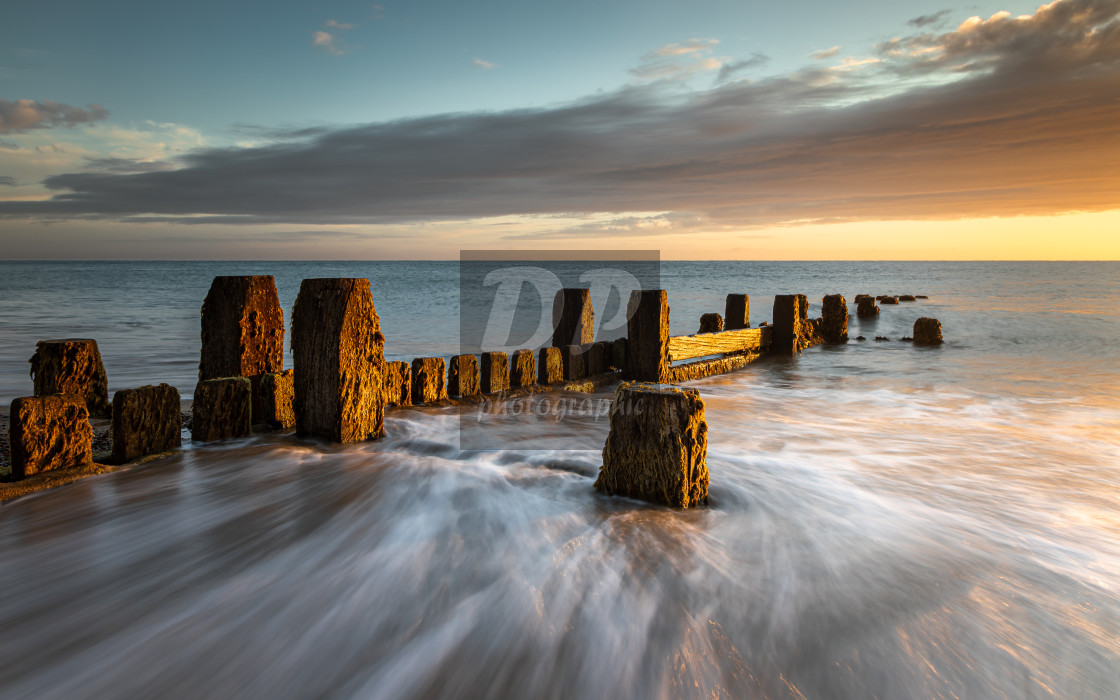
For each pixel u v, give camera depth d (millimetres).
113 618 2834
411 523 3850
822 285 54062
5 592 3016
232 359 5746
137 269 114625
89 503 4008
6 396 8711
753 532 3826
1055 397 8953
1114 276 75250
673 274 88000
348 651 2615
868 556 3551
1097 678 2531
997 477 5211
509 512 4020
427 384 6926
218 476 4516
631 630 2750
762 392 9336
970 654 2650
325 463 4801
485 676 2467
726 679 2451
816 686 2430
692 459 4172
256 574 3225
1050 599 3113
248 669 2512
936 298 34156
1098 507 4500
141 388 4824
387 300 33594
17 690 2383
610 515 3979
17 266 148875
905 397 8953
